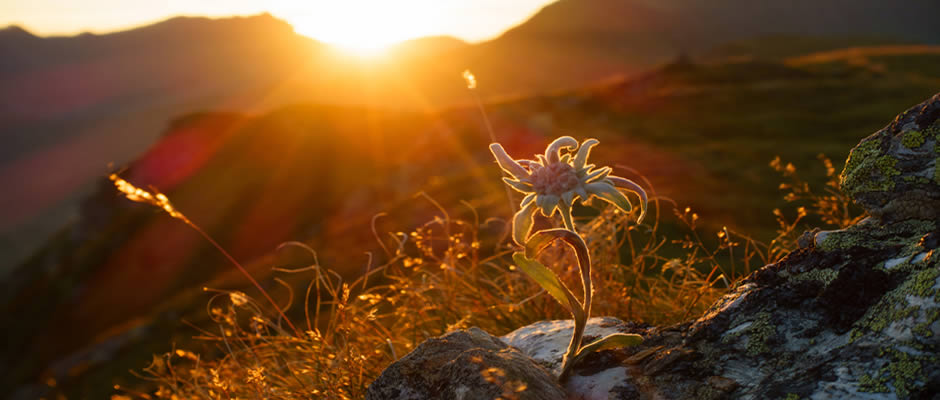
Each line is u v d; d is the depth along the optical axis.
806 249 2.08
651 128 56.41
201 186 71.81
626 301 3.61
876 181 2.02
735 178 27.45
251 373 3.07
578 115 66.38
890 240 1.90
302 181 67.12
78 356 36.31
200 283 57.53
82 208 74.56
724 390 1.76
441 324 3.76
